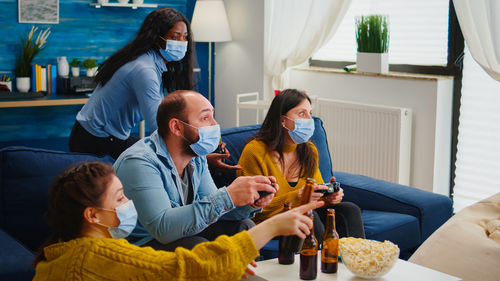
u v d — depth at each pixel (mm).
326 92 4676
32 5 4559
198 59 5500
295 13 4637
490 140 3932
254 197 1913
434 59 4156
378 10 4414
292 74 4949
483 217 2664
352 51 4707
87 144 2871
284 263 1937
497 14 3465
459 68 3996
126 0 4836
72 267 1356
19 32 4559
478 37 3578
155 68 2758
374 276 1805
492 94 3883
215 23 4969
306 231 1578
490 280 2270
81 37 4840
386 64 4246
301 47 4641
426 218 2930
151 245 2006
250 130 2887
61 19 4727
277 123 2559
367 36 4250
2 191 2238
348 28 4703
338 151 4469
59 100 4285
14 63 4570
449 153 4129
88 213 1394
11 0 4496
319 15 4465
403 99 4145
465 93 4012
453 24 3975
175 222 1891
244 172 2557
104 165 1437
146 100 2678
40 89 4547
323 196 2395
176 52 2768
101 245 1378
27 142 4723
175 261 1393
